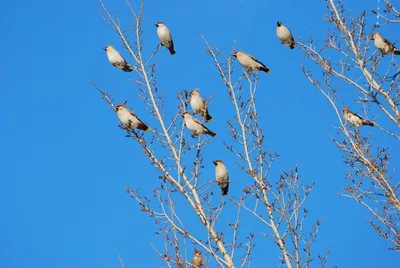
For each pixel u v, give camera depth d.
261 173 14.94
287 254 13.76
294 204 14.28
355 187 15.77
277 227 14.16
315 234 13.96
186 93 15.68
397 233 14.93
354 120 17.05
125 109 15.75
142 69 15.73
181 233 13.43
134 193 13.88
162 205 13.76
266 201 14.45
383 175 15.80
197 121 16.42
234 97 15.85
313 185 14.49
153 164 14.46
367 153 16.05
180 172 14.34
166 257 12.93
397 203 15.39
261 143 15.38
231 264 13.17
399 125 16.48
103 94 15.99
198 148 14.66
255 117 15.67
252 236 13.53
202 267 13.12
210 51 16.27
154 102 15.34
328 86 17.06
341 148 16.31
